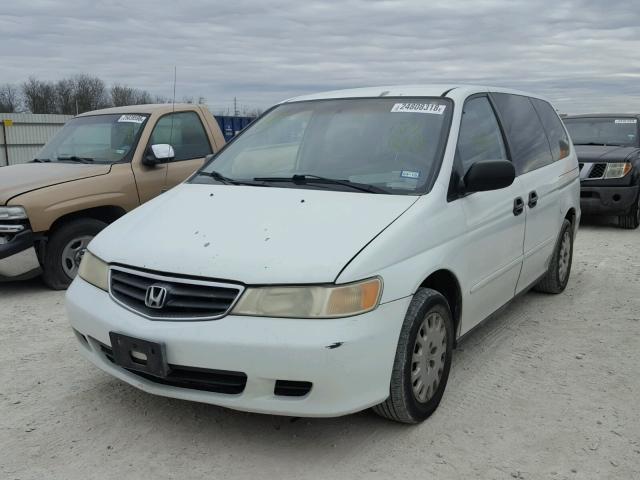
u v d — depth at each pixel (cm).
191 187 405
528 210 460
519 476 292
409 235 320
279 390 288
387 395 305
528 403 366
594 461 305
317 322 280
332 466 300
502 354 443
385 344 298
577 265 724
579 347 459
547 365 424
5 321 521
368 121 412
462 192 371
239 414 350
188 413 352
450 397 373
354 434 329
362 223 319
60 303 573
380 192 354
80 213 629
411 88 436
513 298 468
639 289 617
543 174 505
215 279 292
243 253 300
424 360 333
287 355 277
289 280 284
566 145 596
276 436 327
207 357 285
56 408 359
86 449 316
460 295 366
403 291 308
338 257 293
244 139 454
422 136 385
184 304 295
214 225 331
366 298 290
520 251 454
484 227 388
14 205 574
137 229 348
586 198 975
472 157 398
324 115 433
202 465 301
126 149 671
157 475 293
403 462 303
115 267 325
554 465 302
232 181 402
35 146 3419
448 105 403
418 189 354
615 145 1053
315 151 406
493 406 362
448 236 348
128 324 302
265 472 295
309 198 352
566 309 549
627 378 404
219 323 286
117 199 637
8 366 422
